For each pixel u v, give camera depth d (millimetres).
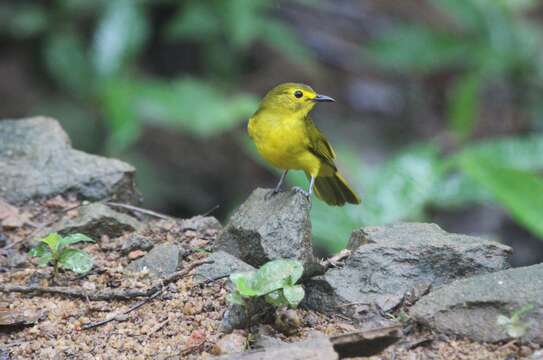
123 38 17109
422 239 8352
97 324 7727
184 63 20328
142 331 7617
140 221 10422
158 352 7297
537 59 19375
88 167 10648
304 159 9758
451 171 16438
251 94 20516
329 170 10227
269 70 21203
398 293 7871
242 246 8406
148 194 17984
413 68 21422
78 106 18875
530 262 17391
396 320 7562
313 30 22250
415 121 21812
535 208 12375
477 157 13008
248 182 19547
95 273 8680
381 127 21453
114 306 8062
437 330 7195
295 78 21219
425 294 7824
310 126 9734
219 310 7805
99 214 9516
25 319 7801
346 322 7656
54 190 10367
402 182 13523
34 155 10773
